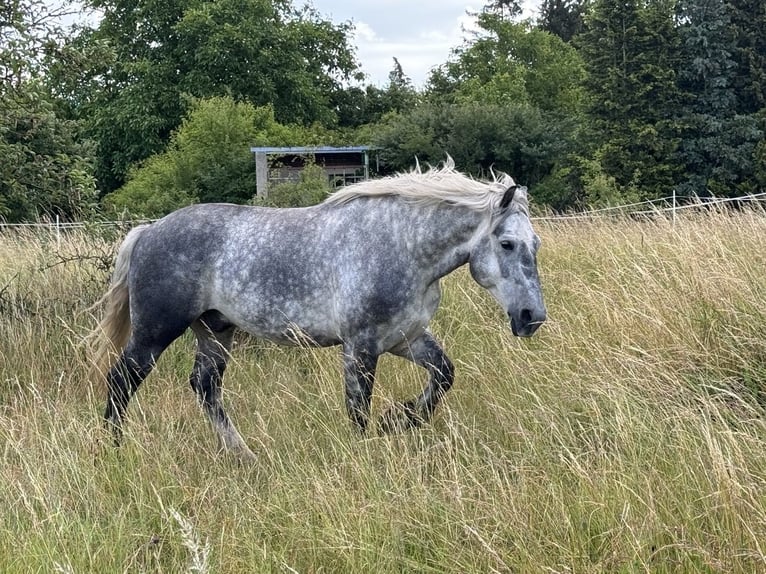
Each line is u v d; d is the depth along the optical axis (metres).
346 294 4.49
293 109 34.78
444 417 4.55
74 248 7.51
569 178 22.19
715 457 3.37
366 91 41.50
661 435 3.88
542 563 3.06
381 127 25.95
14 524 3.67
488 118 21.86
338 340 4.75
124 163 32.19
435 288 4.64
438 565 3.31
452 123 22.19
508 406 4.66
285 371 5.64
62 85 7.02
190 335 6.61
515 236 4.21
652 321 4.93
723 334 4.84
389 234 4.46
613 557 3.04
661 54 22.38
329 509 3.54
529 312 4.15
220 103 25.48
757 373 4.50
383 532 3.46
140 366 5.00
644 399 4.28
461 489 3.61
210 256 4.86
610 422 4.07
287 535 3.55
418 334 4.63
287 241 4.70
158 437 4.58
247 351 6.29
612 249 7.03
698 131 21.98
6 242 9.10
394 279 4.43
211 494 3.98
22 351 6.07
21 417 4.64
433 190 4.40
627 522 3.20
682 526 3.13
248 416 5.18
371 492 3.73
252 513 3.75
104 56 6.94
